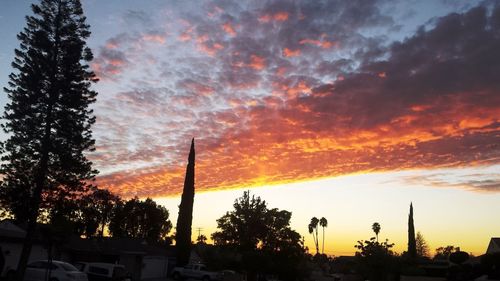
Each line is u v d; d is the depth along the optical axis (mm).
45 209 32219
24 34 32094
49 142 31688
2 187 31188
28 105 31438
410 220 79875
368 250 46375
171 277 50531
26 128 31328
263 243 48219
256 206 48312
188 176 61438
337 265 94000
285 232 48219
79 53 32594
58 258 38281
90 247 42625
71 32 32781
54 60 32438
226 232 48344
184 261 56625
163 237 93500
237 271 49594
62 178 32156
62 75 32375
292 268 48312
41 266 26188
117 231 85562
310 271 58938
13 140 31047
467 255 34625
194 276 48188
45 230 24484
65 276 25406
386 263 45000
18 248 31734
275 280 49188
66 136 32250
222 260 50062
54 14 32781
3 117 31547
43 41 31812
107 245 47469
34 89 31531
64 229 28141
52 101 31859
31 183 31516
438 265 44156
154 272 51656
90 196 34469
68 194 33031
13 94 31547
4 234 30844
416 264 45781
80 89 32469
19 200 31031
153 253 52062
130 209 86500
